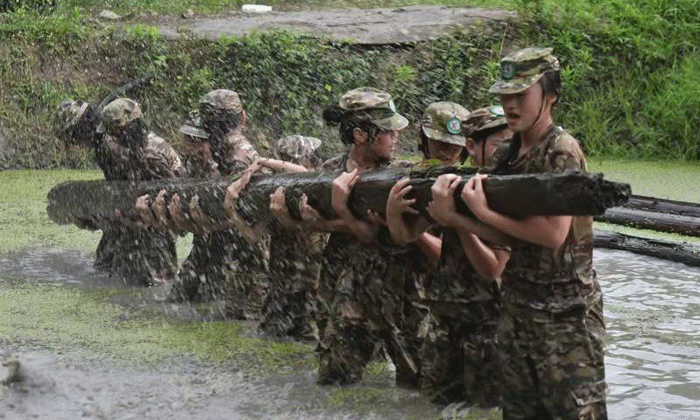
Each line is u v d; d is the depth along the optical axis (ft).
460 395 17.90
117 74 46.32
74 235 33.32
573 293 15.35
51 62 46.32
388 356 21.09
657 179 42.63
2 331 23.29
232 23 50.75
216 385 19.61
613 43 50.37
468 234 16.65
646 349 21.85
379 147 19.52
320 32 49.37
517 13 51.83
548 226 14.84
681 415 18.06
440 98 48.14
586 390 15.31
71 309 25.20
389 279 18.61
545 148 15.42
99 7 52.19
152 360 21.16
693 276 28.32
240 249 24.04
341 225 19.11
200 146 25.70
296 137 24.91
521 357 15.61
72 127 29.37
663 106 48.49
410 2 57.62
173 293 25.89
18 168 44.34
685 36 50.78
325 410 18.16
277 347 22.02
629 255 30.96
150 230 27.63
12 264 29.71
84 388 19.44
